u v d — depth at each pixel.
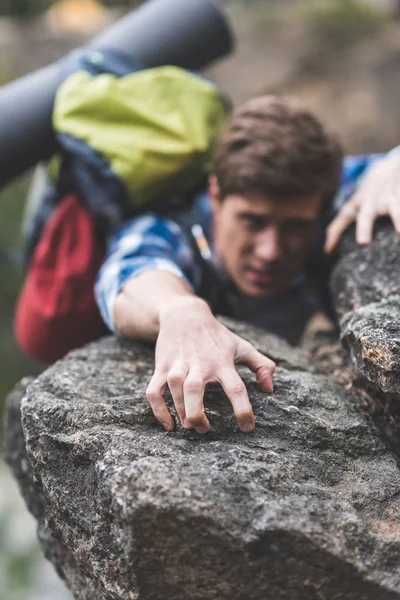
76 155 1.73
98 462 0.98
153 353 1.30
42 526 1.41
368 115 5.39
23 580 3.66
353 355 1.20
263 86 5.71
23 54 6.25
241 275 1.72
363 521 0.96
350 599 0.92
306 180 1.59
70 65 1.95
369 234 1.48
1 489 4.36
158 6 2.16
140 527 0.89
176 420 1.07
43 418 1.08
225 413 1.09
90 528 0.98
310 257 1.78
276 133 1.60
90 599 1.23
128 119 1.76
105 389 1.18
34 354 1.93
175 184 1.74
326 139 1.65
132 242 1.57
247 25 5.93
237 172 1.61
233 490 0.92
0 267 5.21
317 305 1.81
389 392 1.08
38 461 1.07
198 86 1.88
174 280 1.39
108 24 6.53
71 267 1.77
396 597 0.91
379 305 1.27
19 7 7.12
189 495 0.90
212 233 1.78
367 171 1.78
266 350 1.33
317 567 0.91
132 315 1.30
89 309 1.80
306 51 5.73
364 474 1.07
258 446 1.05
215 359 1.07
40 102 1.87
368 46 5.63
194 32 2.12
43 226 1.99
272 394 1.16
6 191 5.27
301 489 0.98
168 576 0.92
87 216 1.80
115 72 1.94
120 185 1.68
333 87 5.59
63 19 6.71
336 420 1.14
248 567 0.90
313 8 5.86
